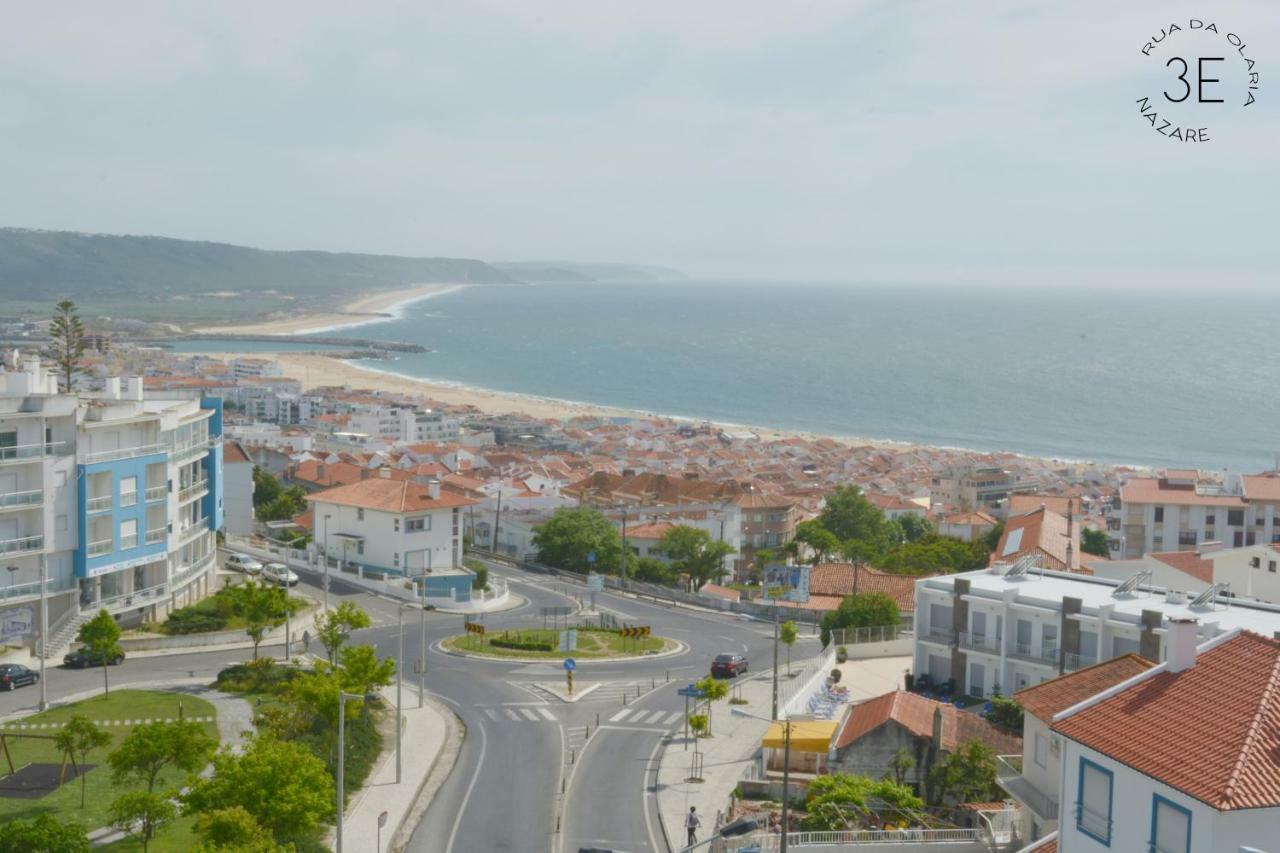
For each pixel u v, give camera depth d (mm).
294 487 190125
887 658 105250
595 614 128750
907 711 73125
